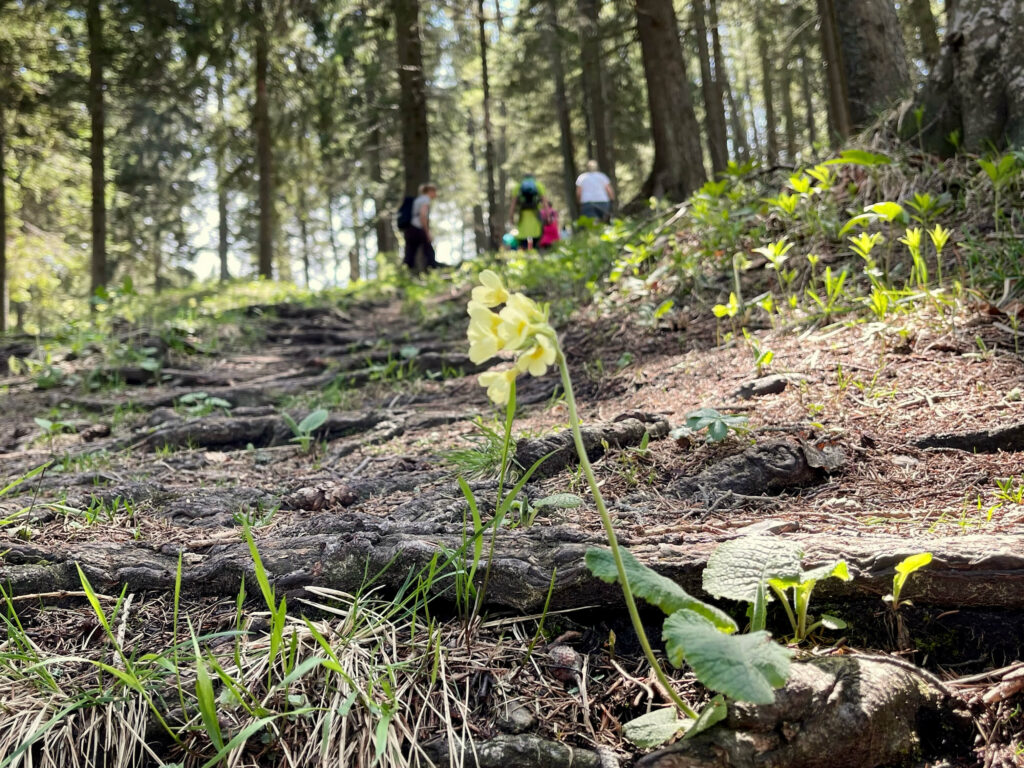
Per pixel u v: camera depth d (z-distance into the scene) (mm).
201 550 2283
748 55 26891
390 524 2213
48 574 2053
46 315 25625
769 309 4137
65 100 15555
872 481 2404
